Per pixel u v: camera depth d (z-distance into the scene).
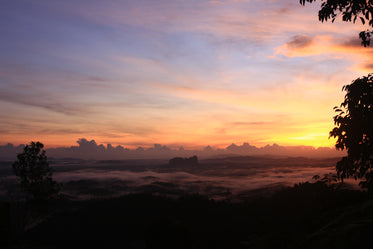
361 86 4.86
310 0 5.54
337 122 5.09
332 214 3.59
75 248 67.12
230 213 45.12
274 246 3.56
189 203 62.66
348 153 4.93
